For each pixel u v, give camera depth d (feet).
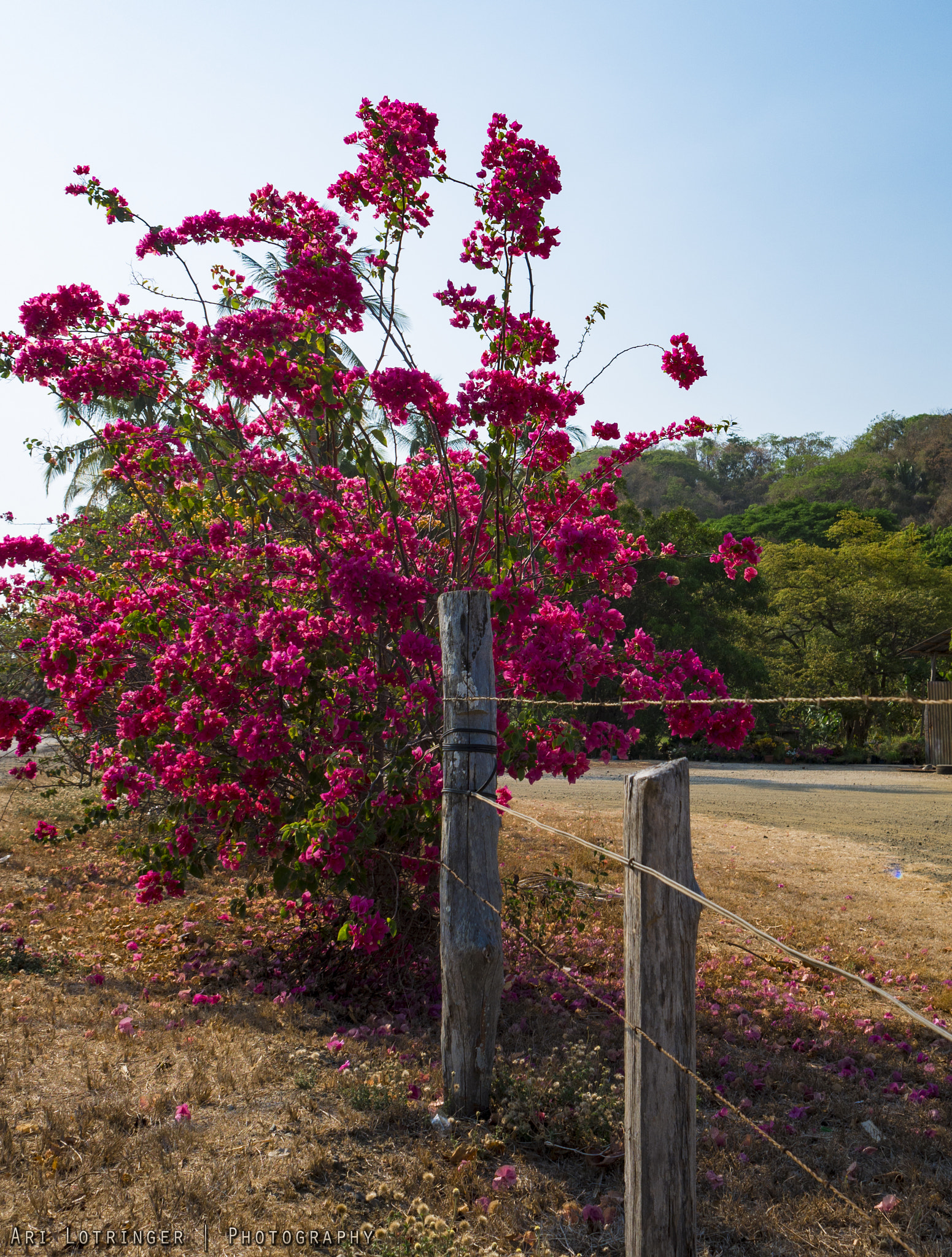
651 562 93.97
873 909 26.23
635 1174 7.86
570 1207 10.34
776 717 100.01
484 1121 12.46
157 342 20.10
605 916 23.56
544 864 29.22
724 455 363.15
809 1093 14.07
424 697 16.51
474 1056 12.57
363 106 18.88
